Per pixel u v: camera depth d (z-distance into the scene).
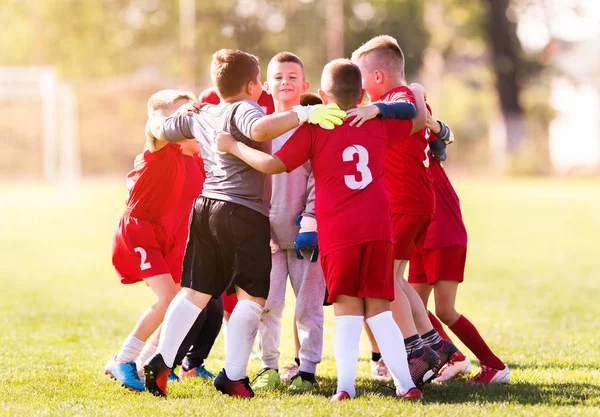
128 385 16.64
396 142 16.41
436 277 17.86
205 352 18.62
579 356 20.92
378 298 15.65
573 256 47.59
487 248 52.00
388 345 15.66
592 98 177.38
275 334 17.94
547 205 80.06
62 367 19.66
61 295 34.06
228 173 16.08
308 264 17.70
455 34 158.75
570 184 112.12
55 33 154.75
